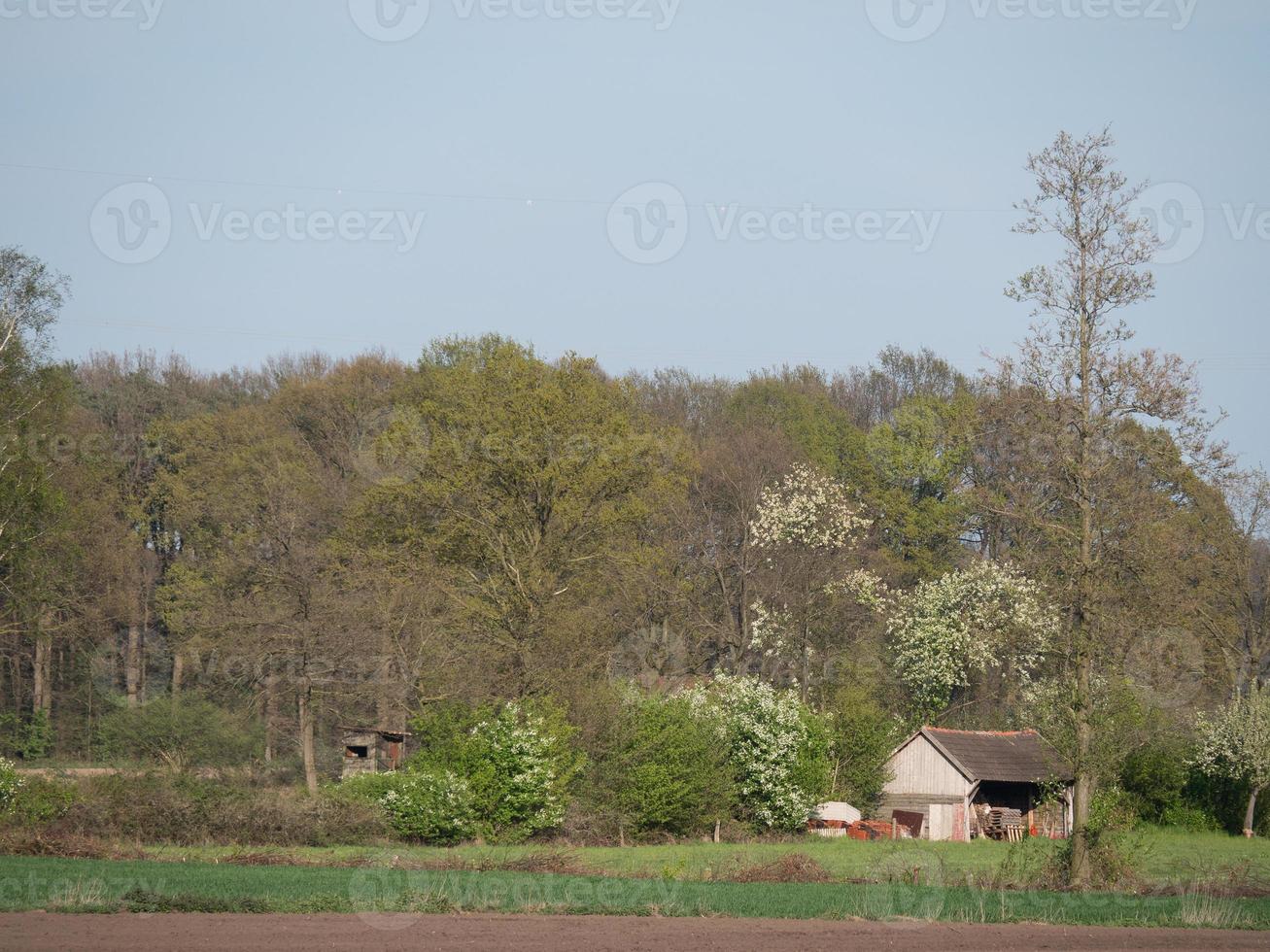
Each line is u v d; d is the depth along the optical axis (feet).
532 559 360.69
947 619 427.33
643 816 321.11
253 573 406.00
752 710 371.35
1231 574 400.06
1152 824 414.82
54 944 131.23
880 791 422.00
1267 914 186.50
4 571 366.43
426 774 290.56
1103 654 234.38
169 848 231.09
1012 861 233.55
